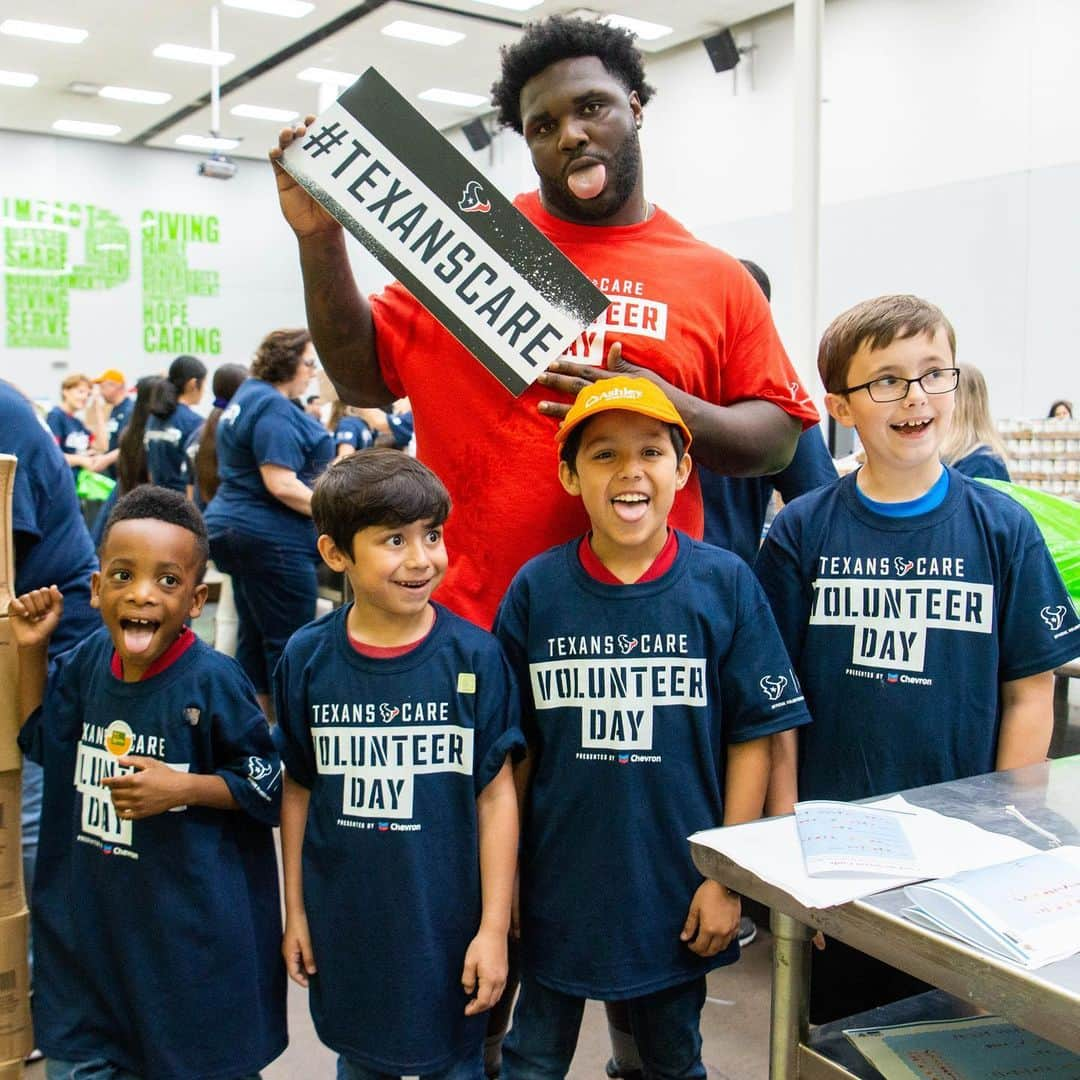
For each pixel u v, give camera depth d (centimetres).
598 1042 200
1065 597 140
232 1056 139
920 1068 104
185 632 145
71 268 1295
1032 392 719
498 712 135
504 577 149
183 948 137
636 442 129
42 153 1270
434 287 137
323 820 135
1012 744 140
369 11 873
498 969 131
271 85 1074
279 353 353
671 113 980
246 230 1409
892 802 114
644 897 131
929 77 765
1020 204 718
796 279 481
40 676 152
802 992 108
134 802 132
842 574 145
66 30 923
